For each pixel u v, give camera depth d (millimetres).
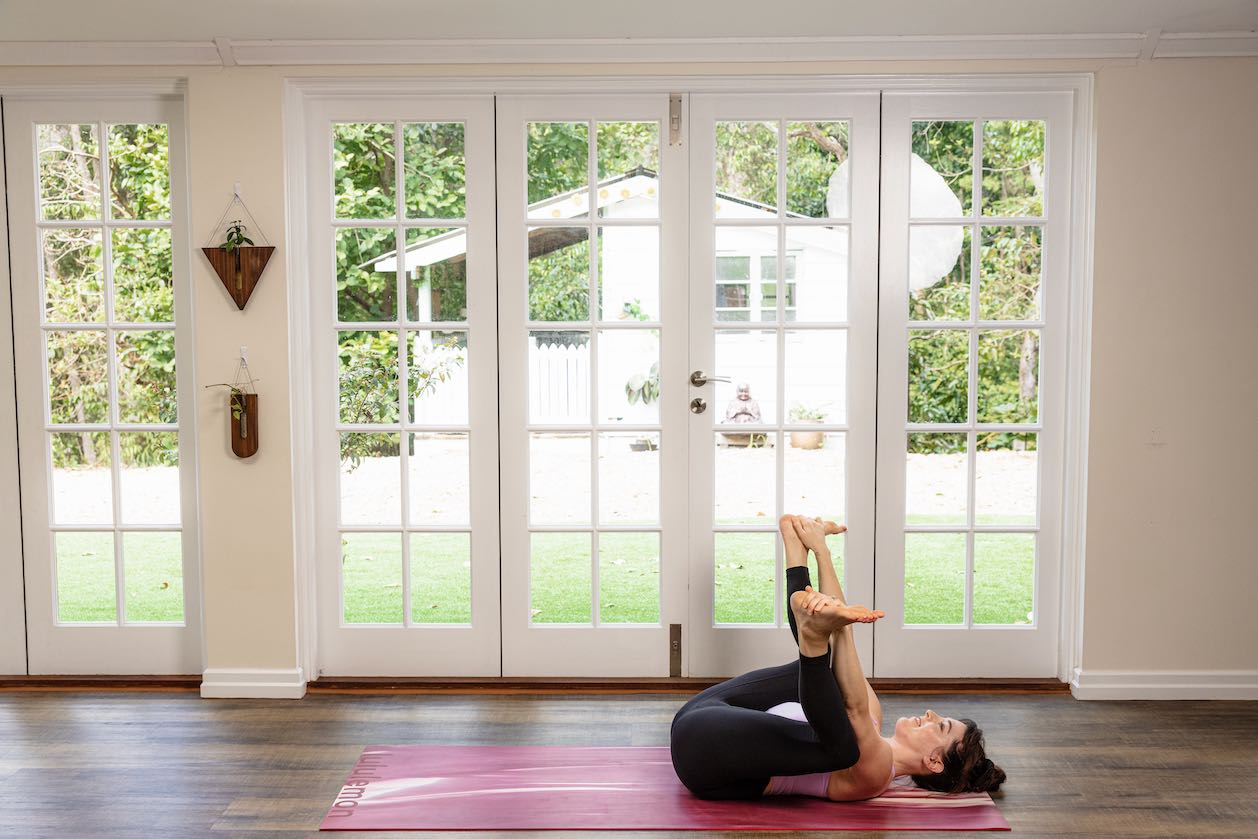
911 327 3471
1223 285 3332
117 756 2953
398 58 3293
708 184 3441
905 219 3443
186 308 3502
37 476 3545
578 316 3525
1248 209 3309
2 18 3049
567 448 3617
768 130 3443
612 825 2535
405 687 3512
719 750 2555
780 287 3471
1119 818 2580
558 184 3477
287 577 3439
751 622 3682
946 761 2723
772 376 3518
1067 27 3170
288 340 3383
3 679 3545
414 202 3473
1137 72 3270
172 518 3893
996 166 3434
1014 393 3527
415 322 3506
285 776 2816
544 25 3162
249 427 3354
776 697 2789
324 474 3521
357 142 3445
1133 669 3438
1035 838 2479
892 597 3537
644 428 3527
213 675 3451
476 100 3410
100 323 3518
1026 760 2932
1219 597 3410
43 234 3512
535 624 3574
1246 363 3352
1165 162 3297
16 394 3533
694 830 2514
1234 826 2535
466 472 3584
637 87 3369
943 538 5012
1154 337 3348
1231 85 3270
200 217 3346
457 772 2834
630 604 4273
